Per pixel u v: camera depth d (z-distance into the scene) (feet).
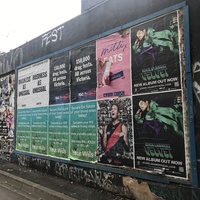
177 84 13.96
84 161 19.62
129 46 16.71
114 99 17.53
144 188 15.20
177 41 14.06
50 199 17.84
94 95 19.12
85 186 19.29
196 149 12.95
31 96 26.68
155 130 14.88
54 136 23.04
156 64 15.03
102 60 18.60
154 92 15.06
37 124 25.48
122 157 16.71
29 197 18.86
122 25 17.25
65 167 21.52
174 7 14.24
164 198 14.14
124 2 17.24
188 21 13.55
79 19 21.02
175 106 13.97
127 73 16.74
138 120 15.87
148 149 15.16
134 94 16.22
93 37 19.47
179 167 13.58
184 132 13.50
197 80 13.12
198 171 12.80
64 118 21.95
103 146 18.15
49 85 24.06
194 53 13.30
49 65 24.21
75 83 20.98
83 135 19.89
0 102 33.45
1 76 33.60
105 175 17.78
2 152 31.91
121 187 16.58
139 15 16.21
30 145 26.48
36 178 22.18
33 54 26.81
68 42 22.09
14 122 29.68
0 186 22.16
